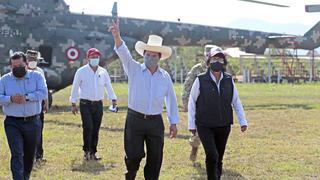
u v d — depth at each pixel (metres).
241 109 8.45
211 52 8.30
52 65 22.09
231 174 9.88
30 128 7.97
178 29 25.02
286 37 27.89
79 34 22.52
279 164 10.81
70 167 10.31
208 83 8.21
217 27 26.06
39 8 21.95
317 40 28.81
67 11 22.58
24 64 7.91
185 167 10.48
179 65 63.53
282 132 15.76
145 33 24.33
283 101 28.77
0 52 21.03
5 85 7.92
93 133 11.00
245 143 13.52
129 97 7.61
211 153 8.09
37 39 21.83
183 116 20.38
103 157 11.38
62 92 37.19
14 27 21.39
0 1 21.00
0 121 17.12
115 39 7.52
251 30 27.00
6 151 11.74
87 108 10.80
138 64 7.64
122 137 14.40
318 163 10.96
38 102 8.05
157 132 7.62
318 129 16.53
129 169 7.71
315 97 32.38
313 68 64.06
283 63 63.44
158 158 7.70
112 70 57.94
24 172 8.07
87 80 10.72
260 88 44.06
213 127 8.19
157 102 7.57
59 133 14.84
